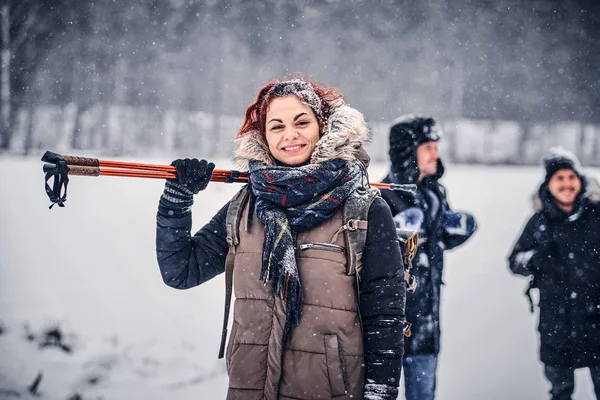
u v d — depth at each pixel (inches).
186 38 1441.9
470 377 211.0
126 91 1332.4
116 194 456.4
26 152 967.6
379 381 82.0
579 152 1261.1
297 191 82.7
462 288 299.9
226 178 91.0
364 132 86.8
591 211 183.5
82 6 1330.0
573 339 180.9
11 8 1235.9
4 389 182.2
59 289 277.3
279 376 81.1
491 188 559.8
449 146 1208.2
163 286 290.0
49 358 203.5
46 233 362.9
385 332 82.7
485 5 1600.6
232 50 1476.4
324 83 1546.5
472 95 1568.7
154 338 227.9
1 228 367.9
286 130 86.9
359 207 83.9
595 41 1598.2
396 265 84.4
